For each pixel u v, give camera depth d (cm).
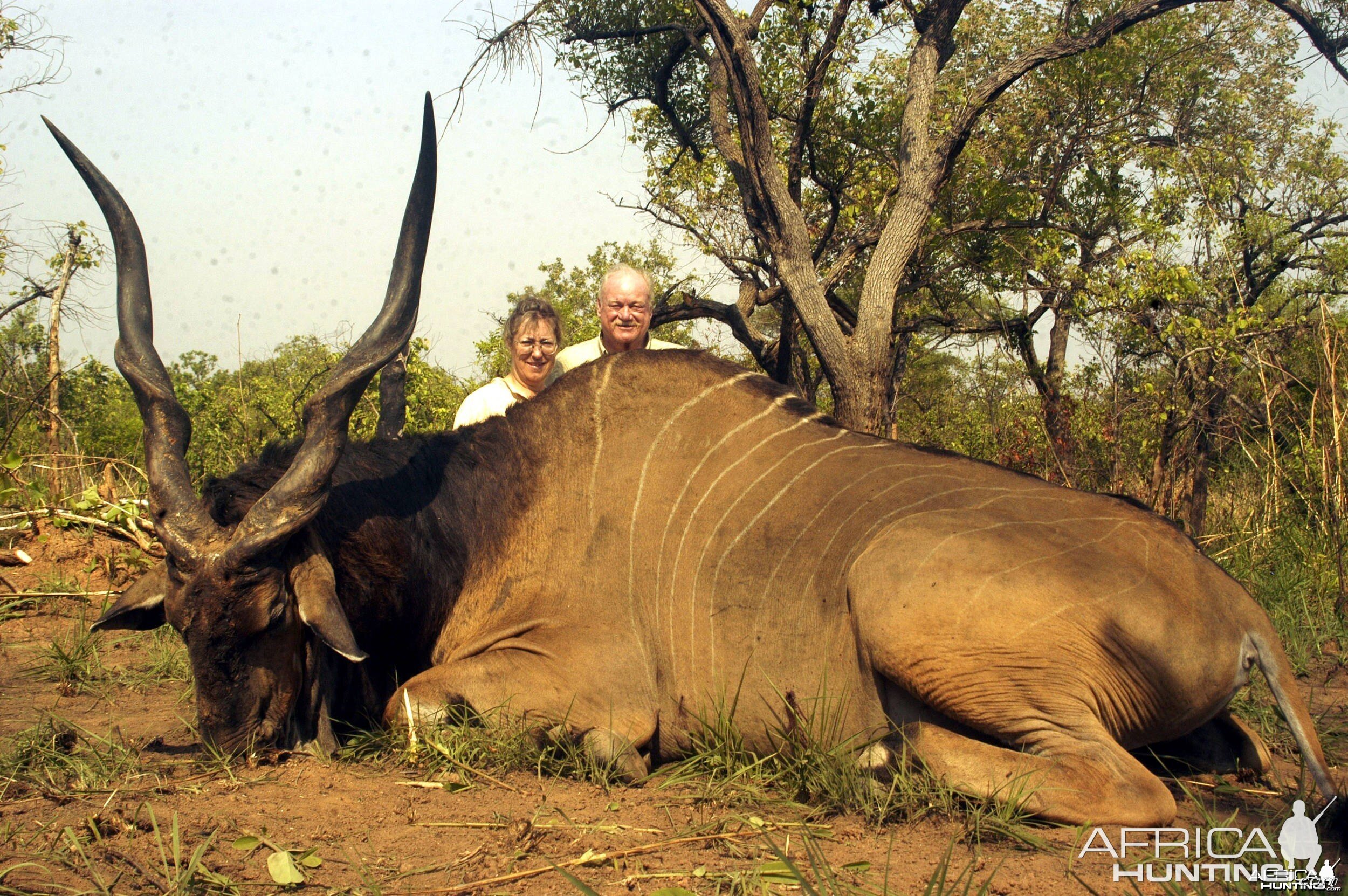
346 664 343
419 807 273
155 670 440
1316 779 279
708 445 354
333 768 302
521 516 357
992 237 1104
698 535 338
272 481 328
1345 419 569
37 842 240
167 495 300
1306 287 941
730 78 873
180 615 295
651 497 348
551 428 370
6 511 682
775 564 326
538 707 320
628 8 1066
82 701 406
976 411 1010
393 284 324
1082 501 325
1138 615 292
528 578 349
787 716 319
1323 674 443
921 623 295
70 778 293
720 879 229
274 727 305
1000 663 290
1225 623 300
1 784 282
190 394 1022
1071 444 798
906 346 1160
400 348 320
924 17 904
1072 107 1096
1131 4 891
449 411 949
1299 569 566
